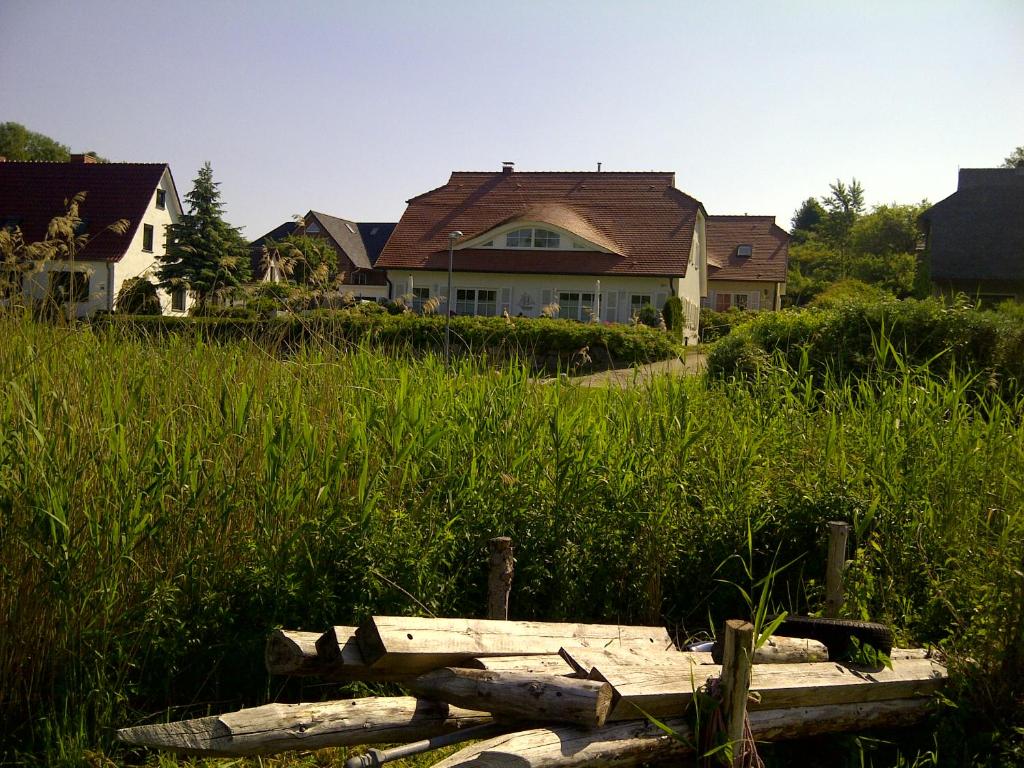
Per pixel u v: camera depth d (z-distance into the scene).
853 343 11.24
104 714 3.93
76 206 6.25
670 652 3.90
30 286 6.08
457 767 2.90
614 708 3.26
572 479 5.48
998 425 6.30
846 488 5.88
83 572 4.13
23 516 4.12
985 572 4.65
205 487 4.50
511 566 4.51
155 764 3.88
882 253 70.62
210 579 4.48
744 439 6.09
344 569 4.57
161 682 4.20
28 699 3.96
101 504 4.29
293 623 4.40
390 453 5.38
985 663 4.18
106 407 4.68
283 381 5.75
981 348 10.59
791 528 5.71
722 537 5.64
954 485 5.69
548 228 35.34
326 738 3.29
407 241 37.84
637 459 5.75
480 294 36.03
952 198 44.09
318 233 54.09
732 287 48.88
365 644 3.24
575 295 35.06
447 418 5.76
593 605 5.24
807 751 4.20
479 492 5.37
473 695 3.24
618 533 5.38
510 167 42.72
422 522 4.99
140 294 6.95
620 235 36.62
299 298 7.30
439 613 4.72
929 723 4.17
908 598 5.30
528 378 6.53
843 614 5.11
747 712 3.50
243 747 3.16
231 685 4.35
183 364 5.72
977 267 42.22
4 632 3.94
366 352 6.50
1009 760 3.89
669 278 34.19
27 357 5.04
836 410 7.08
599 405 6.46
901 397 6.54
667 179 40.41
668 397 6.59
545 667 3.45
